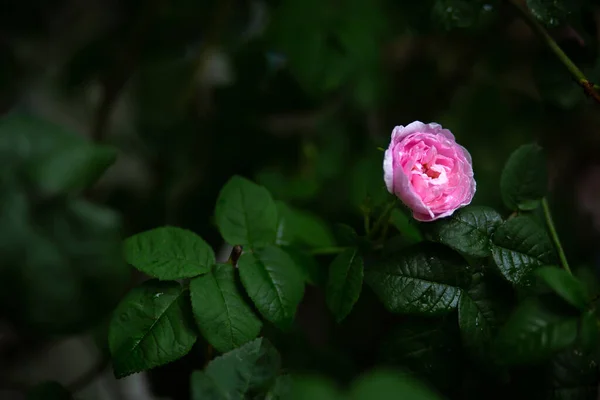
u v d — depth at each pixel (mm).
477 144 943
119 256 726
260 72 958
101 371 822
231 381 719
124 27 938
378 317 910
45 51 913
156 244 760
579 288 711
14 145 720
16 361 857
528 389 741
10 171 715
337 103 971
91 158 731
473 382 750
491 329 741
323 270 814
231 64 964
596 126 944
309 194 928
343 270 767
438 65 961
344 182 940
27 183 716
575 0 793
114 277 723
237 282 759
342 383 828
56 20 915
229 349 740
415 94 969
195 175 972
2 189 711
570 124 941
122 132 984
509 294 748
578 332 702
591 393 735
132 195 954
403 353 755
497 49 932
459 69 955
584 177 970
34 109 919
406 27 912
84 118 974
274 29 912
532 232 750
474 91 951
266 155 971
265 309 749
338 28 897
